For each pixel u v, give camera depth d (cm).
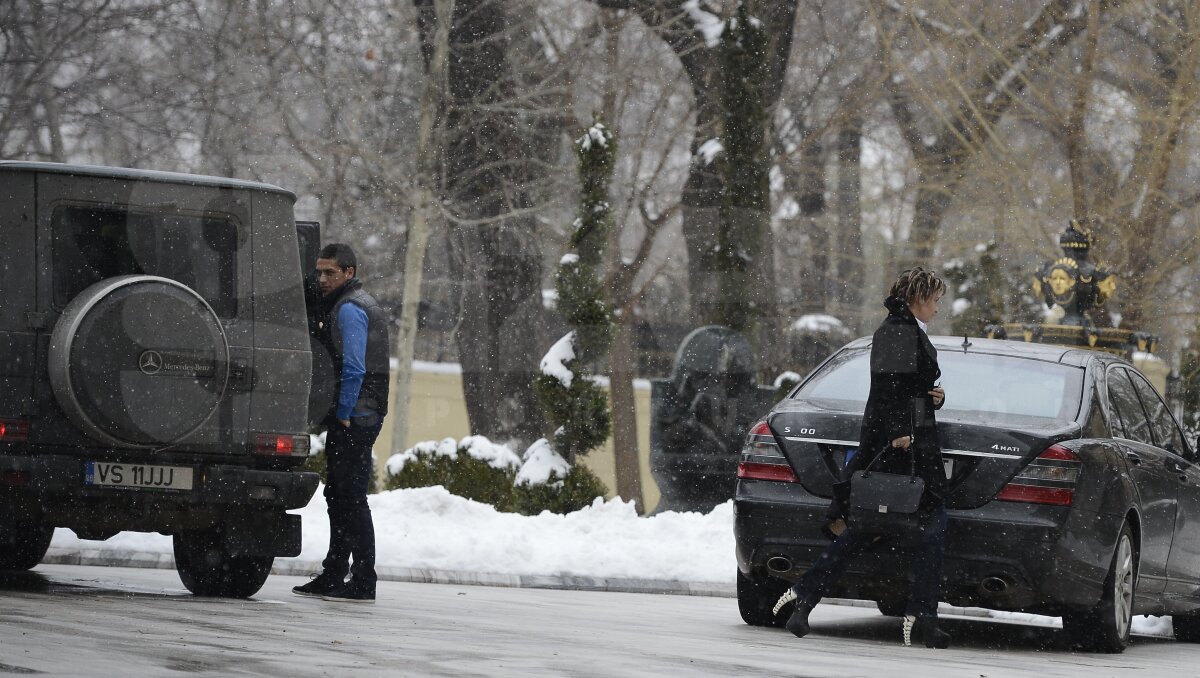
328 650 1938
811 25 11612
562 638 2358
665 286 11462
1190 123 9869
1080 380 3014
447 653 1977
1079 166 10350
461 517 4859
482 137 10294
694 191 9975
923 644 2811
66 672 1547
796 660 2186
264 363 3122
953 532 2717
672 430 7644
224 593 3209
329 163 10412
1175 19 10169
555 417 6625
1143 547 3061
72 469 2938
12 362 2923
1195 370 7812
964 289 9519
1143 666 2614
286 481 3100
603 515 4969
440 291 11519
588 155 6756
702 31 10450
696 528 4900
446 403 11406
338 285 3309
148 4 10388
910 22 11144
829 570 2717
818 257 11794
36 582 3250
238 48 10400
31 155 10606
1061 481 2727
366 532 3191
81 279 2995
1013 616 4375
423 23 10275
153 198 3058
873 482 2661
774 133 11394
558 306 6700
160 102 10469
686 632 2720
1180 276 10288
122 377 2903
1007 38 10956
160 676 1554
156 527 3055
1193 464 3456
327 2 10462
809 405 2920
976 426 2764
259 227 3147
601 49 10762
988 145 10831
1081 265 7044
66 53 10444
